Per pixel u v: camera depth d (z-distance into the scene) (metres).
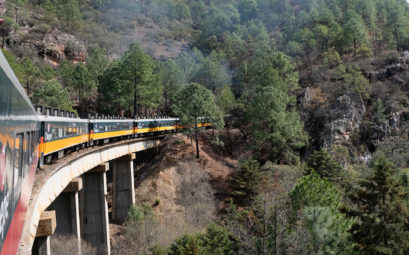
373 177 20.91
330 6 130.25
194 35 172.75
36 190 16.31
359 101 65.50
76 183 29.05
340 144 60.47
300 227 22.34
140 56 63.62
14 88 7.55
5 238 5.59
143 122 54.00
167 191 50.28
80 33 123.06
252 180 43.66
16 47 86.75
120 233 42.59
